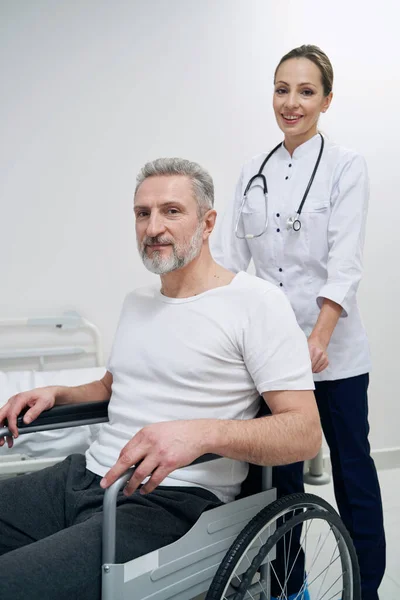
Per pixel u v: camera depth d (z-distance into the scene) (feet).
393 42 8.34
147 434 3.14
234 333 3.77
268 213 5.41
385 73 8.34
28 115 7.50
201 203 3.92
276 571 4.94
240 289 3.86
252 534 3.40
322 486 8.08
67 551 3.12
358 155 5.16
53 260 7.76
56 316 7.78
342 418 5.23
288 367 3.67
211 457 3.32
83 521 3.64
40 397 4.17
